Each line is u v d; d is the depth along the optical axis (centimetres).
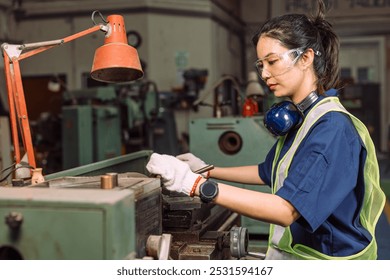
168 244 112
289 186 115
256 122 286
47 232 89
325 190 113
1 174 147
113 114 516
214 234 147
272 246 138
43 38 794
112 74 146
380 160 841
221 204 115
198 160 163
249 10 1012
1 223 90
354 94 892
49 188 105
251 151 288
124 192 96
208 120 293
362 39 998
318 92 133
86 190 99
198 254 130
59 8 785
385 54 991
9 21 776
